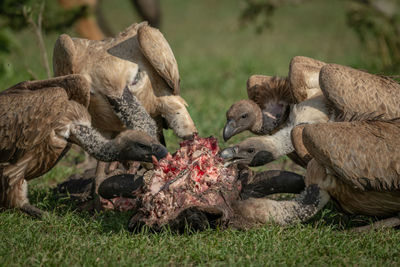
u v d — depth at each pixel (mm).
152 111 24828
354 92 21641
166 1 128125
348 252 17969
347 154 18891
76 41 24344
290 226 19453
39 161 21609
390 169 18750
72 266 16375
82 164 29625
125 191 20266
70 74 23203
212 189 18953
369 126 19469
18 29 38062
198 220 18500
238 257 17250
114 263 16453
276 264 16859
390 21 46844
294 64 23609
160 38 23422
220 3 123438
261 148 21906
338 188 19812
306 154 21312
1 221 20047
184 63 62438
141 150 20922
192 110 35062
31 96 21203
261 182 20828
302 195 19859
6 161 21281
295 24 100750
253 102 25578
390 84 22094
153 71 24047
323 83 21969
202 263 16781
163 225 18578
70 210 22578
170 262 17062
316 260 17266
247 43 84438
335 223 21156
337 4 108250
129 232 19203
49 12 37969
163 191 18719
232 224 19281
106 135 24562
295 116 22938
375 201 19672
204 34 94125
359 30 47969
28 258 16797
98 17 46656
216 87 49875
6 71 39750
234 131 25109
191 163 19297
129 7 112750
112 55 23594
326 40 83125
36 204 22750
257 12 50312
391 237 19000
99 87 23297
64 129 21328
